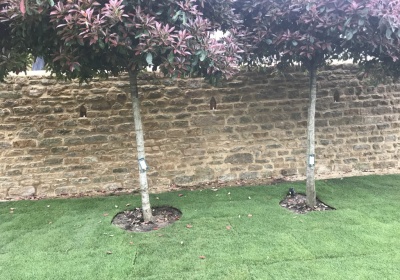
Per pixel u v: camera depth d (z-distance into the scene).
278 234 3.59
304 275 2.82
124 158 5.26
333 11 3.47
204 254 3.21
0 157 4.98
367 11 3.27
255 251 3.24
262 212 4.20
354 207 4.30
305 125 5.68
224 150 5.49
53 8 2.93
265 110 5.55
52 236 3.68
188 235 3.62
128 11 3.04
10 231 3.84
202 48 3.11
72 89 5.08
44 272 2.96
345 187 5.08
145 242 3.48
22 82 4.95
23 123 5.00
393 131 6.00
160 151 5.34
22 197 5.04
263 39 3.89
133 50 3.05
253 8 3.86
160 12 3.09
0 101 4.92
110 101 5.17
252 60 4.32
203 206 4.47
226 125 5.47
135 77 3.88
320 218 3.97
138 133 3.96
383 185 5.15
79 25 2.82
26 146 5.03
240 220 3.97
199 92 5.37
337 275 2.81
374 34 3.54
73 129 5.12
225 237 3.55
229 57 3.35
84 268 3.01
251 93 5.49
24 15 2.81
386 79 5.16
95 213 4.33
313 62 4.27
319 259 3.07
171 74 3.08
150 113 5.27
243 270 2.92
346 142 5.84
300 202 4.57
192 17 3.22
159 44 2.92
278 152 5.62
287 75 5.56
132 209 4.47
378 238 3.43
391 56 3.79
